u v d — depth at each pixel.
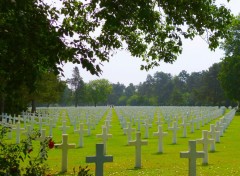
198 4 8.66
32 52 7.34
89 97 130.12
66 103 138.38
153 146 19.77
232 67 70.00
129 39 10.60
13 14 6.95
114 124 36.44
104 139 16.64
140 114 41.81
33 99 44.41
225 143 21.02
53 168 12.80
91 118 34.75
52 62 7.52
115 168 12.99
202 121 33.88
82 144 19.48
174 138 21.31
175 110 55.09
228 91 71.06
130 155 16.38
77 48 7.78
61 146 12.37
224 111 61.88
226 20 9.26
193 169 10.80
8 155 7.07
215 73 112.88
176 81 161.50
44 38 7.29
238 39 67.06
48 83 47.19
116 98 175.75
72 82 127.50
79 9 9.29
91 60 7.82
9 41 6.97
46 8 7.57
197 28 9.16
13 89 7.76
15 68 7.45
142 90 177.12
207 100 113.88
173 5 8.66
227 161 14.55
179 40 9.97
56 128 31.50
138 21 8.91
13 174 6.68
